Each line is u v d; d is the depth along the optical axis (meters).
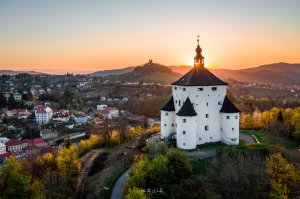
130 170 99.44
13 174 82.25
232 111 108.06
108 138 148.88
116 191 87.25
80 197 90.75
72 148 118.69
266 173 73.81
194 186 62.69
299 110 154.88
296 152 95.19
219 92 110.44
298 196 71.00
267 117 149.88
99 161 119.56
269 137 124.44
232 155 88.44
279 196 68.38
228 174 72.56
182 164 76.19
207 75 111.94
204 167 87.44
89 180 101.25
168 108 114.69
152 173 74.75
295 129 132.12
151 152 94.75
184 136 104.31
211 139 110.56
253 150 90.81
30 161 124.56
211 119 110.06
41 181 99.81
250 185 71.12
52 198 89.12
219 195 66.81
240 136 123.50
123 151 123.56
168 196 70.69
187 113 104.38
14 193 80.56
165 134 115.62
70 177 104.81
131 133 151.50
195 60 116.19
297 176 73.75
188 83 107.75
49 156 129.25
